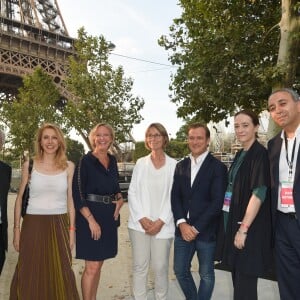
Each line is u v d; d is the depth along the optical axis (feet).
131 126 81.92
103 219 14.21
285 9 29.30
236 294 12.16
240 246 11.54
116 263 23.18
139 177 14.58
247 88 31.73
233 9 34.19
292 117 11.26
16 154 103.30
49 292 12.93
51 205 13.29
